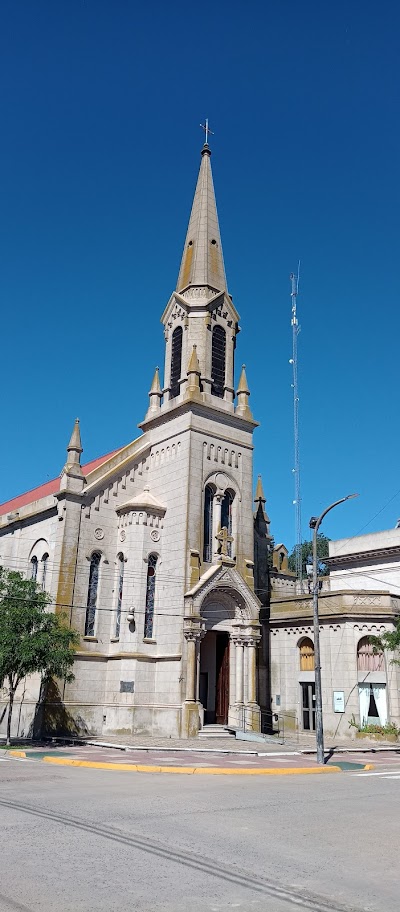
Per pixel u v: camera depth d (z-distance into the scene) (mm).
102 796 16750
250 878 9820
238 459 44656
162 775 22484
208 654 43188
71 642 35688
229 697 40531
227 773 23719
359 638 41500
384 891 9414
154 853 10961
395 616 41562
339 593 42500
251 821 14016
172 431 43406
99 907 8328
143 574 40031
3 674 32500
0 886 9086
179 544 40156
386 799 17938
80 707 37750
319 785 20922
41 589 40625
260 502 52750
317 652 29438
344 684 40750
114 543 41562
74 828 12625
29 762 25656
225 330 47031
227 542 42094
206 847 11523
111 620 40250
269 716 44344
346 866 10648
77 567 39625
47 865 10117
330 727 40688
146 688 38375
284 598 46312
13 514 47469
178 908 8414
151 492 43781
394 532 51781
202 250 47906
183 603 38781
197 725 36844
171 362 46375
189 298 46688
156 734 37438
